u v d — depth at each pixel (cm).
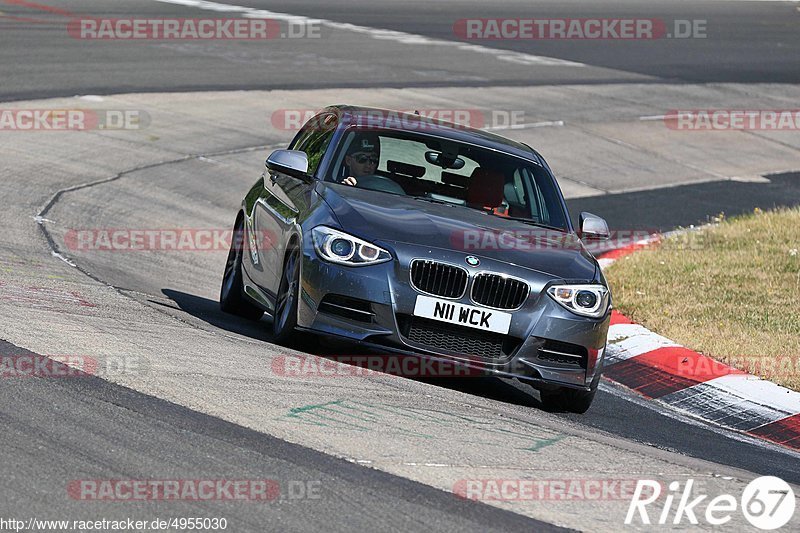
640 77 10394
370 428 2133
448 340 2605
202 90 7519
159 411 2042
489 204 2989
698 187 7225
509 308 2617
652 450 2458
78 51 8144
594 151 7744
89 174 5328
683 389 3269
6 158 5278
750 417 3069
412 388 2561
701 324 3872
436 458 2014
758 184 7525
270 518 1628
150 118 6638
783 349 3572
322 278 2603
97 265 3766
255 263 3166
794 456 2766
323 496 1738
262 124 6969
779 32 14212
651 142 8238
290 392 2303
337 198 2792
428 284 2589
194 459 1825
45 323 2592
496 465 2036
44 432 1853
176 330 2797
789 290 4341
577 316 2653
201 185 5650
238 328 3138
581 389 2703
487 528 1703
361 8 12669
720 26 14250
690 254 4991
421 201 2903
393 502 1755
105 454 1797
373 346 2586
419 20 12238
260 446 1933
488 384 3044
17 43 8112
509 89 9094
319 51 9562
